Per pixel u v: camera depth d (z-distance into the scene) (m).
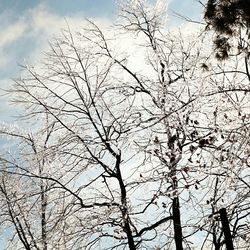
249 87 7.68
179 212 10.67
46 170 11.69
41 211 12.62
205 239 9.60
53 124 11.71
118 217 10.91
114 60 11.67
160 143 10.20
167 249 11.36
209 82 8.65
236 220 9.08
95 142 11.11
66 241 10.95
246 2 6.15
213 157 7.86
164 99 10.54
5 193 13.44
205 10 6.70
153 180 9.80
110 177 11.15
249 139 6.71
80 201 11.12
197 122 9.91
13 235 15.27
